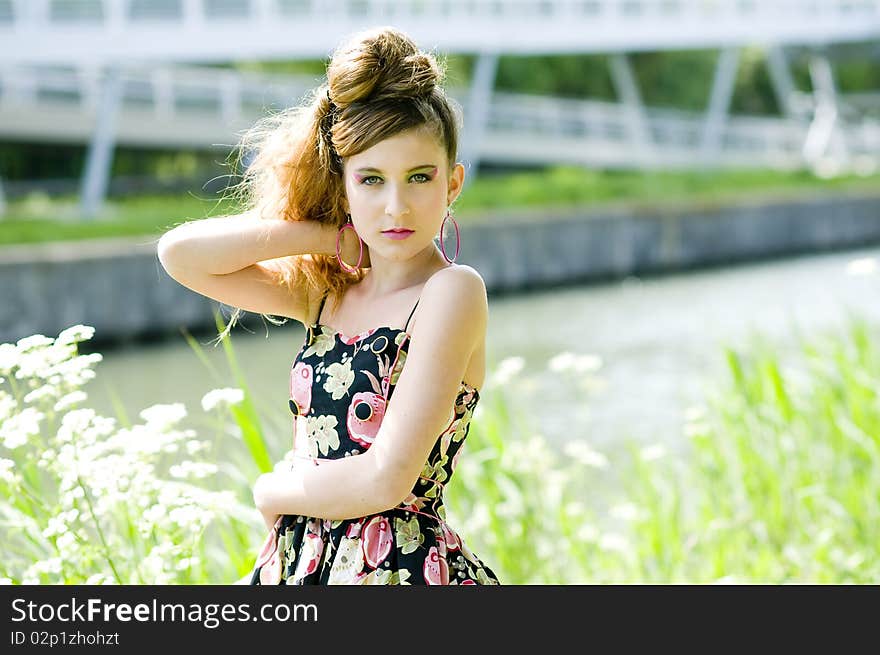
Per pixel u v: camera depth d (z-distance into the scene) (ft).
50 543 14.99
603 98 222.48
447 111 11.61
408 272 12.06
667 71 228.02
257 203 12.80
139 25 119.14
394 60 11.35
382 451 11.18
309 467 11.64
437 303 11.43
